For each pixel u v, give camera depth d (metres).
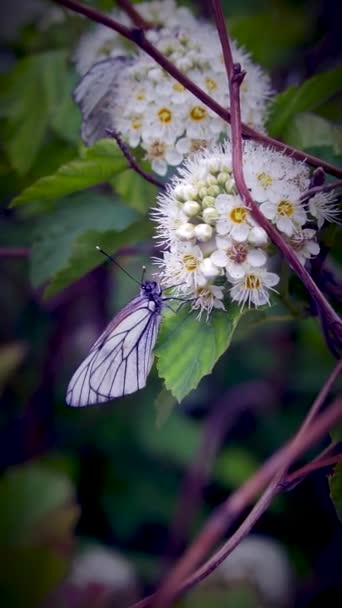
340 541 0.41
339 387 0.42
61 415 0.45
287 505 0.43
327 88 0.33
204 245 0.29
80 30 0.41
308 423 0.28
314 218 0.30
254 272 0.29
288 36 0.44
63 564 0.28
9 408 0.45
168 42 0.32
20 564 0.28
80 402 0.31
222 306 0.29
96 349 0.31
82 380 0.31
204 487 0.43
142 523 0.43
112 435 0.44
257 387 0.46
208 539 0.23
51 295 0.35
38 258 0.37
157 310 0.30
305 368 0.46
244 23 0.39
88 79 0.33
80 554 0.38
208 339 0.29
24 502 0.29
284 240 0.29
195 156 0.31
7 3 0.43
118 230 0.33
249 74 0.32
